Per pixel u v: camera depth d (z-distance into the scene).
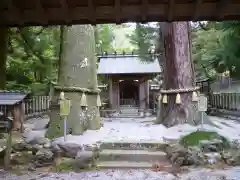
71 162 4.96
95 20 3.98
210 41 12.87
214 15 3.84
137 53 14.09
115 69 13.19
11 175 4.45
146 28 11.32
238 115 10.02
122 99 17.47
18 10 3.78
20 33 10.05
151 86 15.29
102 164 5.01
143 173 4.57
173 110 8.12
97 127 7.86
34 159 5.11
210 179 4.21
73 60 7.43
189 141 5.55
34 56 12.86
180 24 8.30
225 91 13.27
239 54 10.02
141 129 7.77
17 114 6.94
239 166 4.85
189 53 8.39
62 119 6.90
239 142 5.71
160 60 13.80
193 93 8.02
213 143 5.40
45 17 3.90
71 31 7.56
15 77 12.97
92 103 7.85
